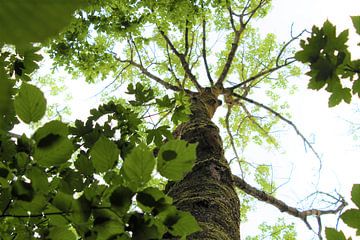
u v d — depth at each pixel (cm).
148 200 124
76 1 15
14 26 15
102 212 127
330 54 164
